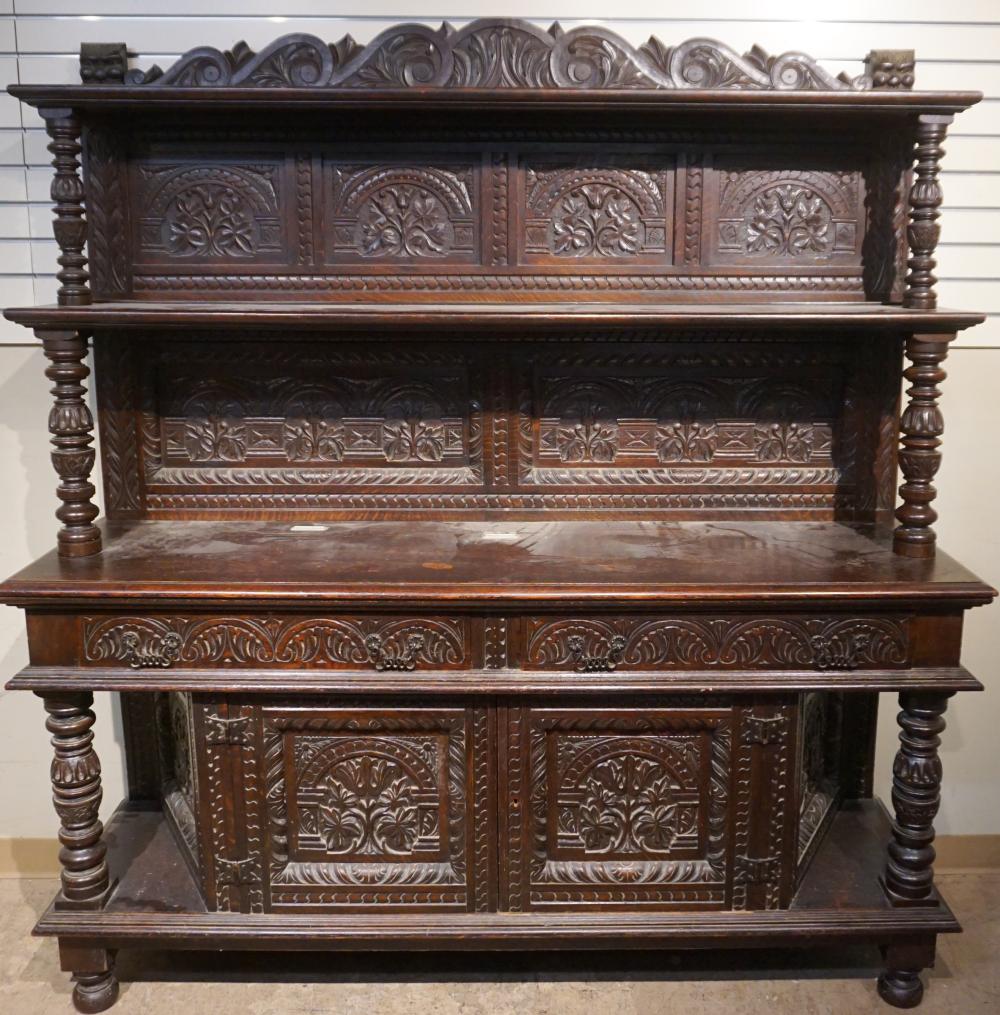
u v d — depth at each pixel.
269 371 2.70
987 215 2.74
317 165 2.57
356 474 2.73
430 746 2.36
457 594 2.22
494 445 2.72
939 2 2.64
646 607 2.25
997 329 2.78
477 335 2.65
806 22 2.65
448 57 2.36
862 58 2.66
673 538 2.60
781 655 2.29
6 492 2.84
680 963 2.60
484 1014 2.43
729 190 2.60
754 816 2.37
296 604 2.24
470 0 2.63
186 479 2.73
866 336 2.66
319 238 2.60
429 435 2.73
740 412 2.72
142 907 2.44
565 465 2.74
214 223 2.60
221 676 2.28
